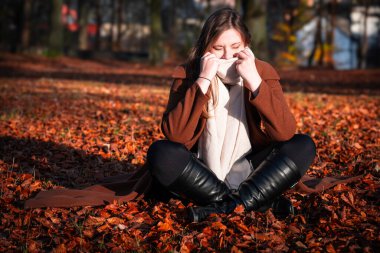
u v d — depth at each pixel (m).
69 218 3.46
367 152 5.30
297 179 3.27
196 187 3.23
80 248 3.00
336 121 7.53
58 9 30.91
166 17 48.97
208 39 3.30
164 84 15.92
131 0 50.47
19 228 3.29
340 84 17.28
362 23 43.88
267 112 3.14
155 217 3.42
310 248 2.91
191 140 3.36
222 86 3.36
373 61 44.47
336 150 5.43
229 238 3.03
